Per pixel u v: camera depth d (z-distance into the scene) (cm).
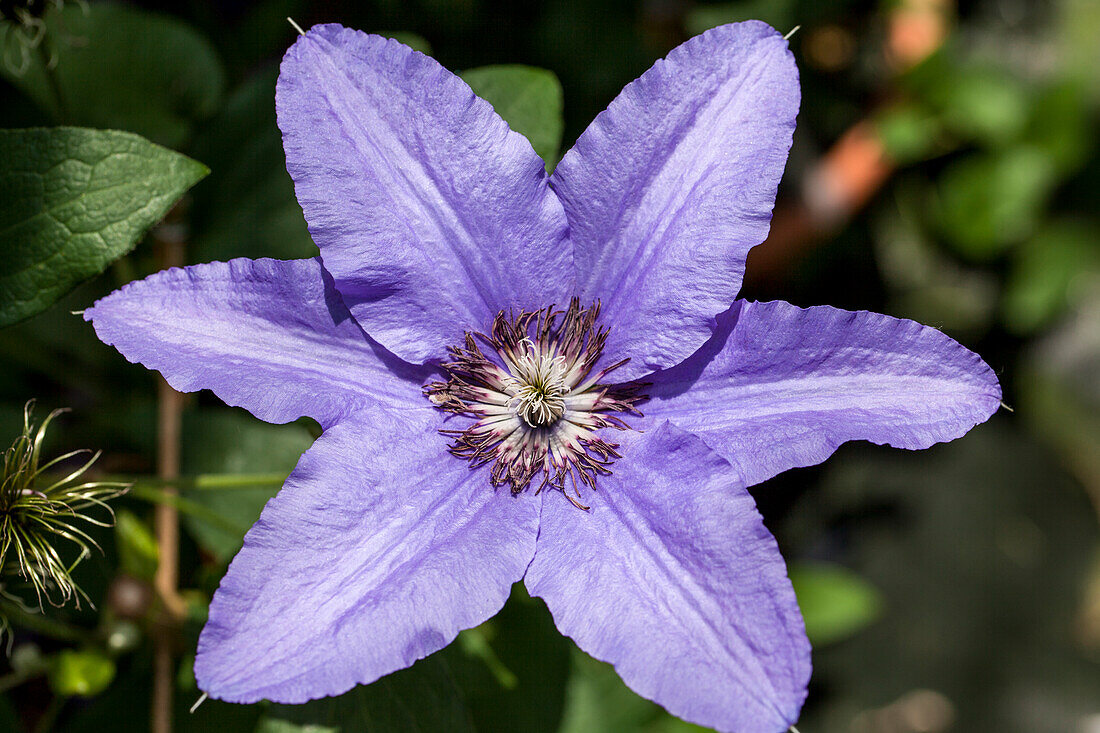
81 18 52
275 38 57
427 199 44
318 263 44
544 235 45
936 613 79
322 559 43
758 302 45
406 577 43
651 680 43
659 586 43
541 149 48
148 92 52
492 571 44
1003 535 81
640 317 45
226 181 51
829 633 61
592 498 45
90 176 45
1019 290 81
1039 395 86
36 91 52
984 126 75
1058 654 79
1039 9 81
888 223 81
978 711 78
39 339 53
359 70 44
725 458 44
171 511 50
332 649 42
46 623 49
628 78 61
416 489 44
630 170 45
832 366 44
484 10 60
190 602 51
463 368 45
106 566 50
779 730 42
